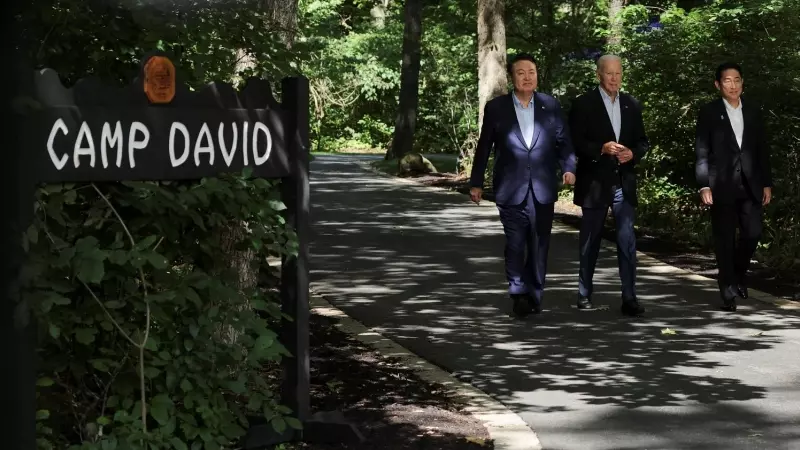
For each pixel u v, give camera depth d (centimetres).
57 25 476
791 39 1630
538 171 970
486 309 1014
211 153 479
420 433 588
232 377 495
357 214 1902
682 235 1577
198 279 452
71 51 489
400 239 1548
